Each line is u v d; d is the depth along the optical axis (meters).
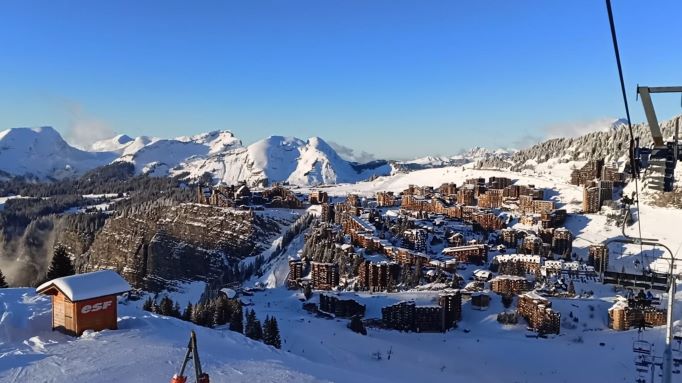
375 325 155.62
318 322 149.25
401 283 196.25
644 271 23.52
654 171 17.83
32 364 32.31
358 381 35.44
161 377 30.69
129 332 39.72
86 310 39.25
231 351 38.44
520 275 194.50
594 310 160.25
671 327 22.38
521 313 160.25
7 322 40.03
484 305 168.88
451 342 138.12
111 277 41.41
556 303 164.38
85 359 33.34
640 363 62.97
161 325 43.44
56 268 86.12
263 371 33.28
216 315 114.00
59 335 38.72
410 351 122.50
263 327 118.94
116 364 32.53
